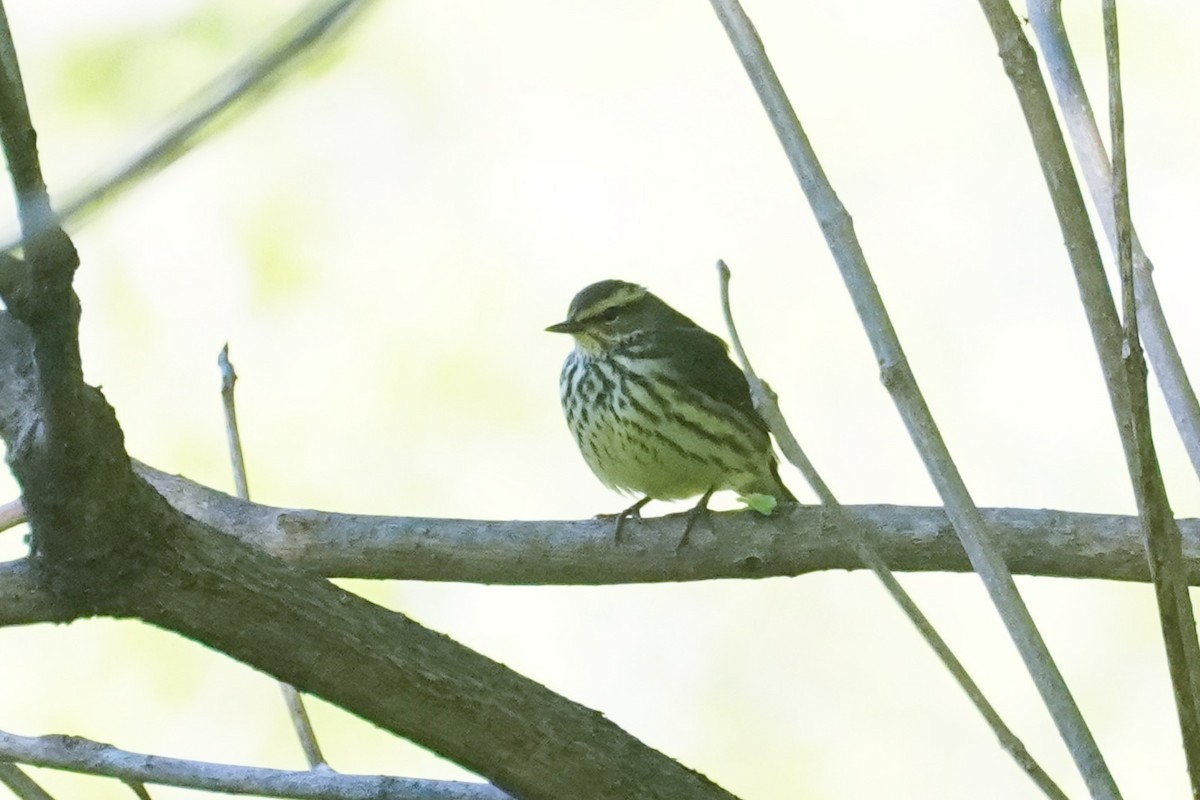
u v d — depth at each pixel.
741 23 4.66
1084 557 7.94
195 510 8.25
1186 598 4.45
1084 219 4.46
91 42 9.86
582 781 5.79
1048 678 4.29
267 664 5.41
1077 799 11.84
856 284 4.50
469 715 5.63
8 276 4.39
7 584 5.08
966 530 4.39
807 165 4.56
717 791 5.98
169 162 2.55
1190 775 4.49
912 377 4.48
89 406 4.75
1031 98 4.48
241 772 5.99
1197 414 5.25
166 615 5.20
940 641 4.50
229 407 7.80
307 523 8.21
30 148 3.49
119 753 5.96
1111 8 4.39
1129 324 4.37
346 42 3.25
